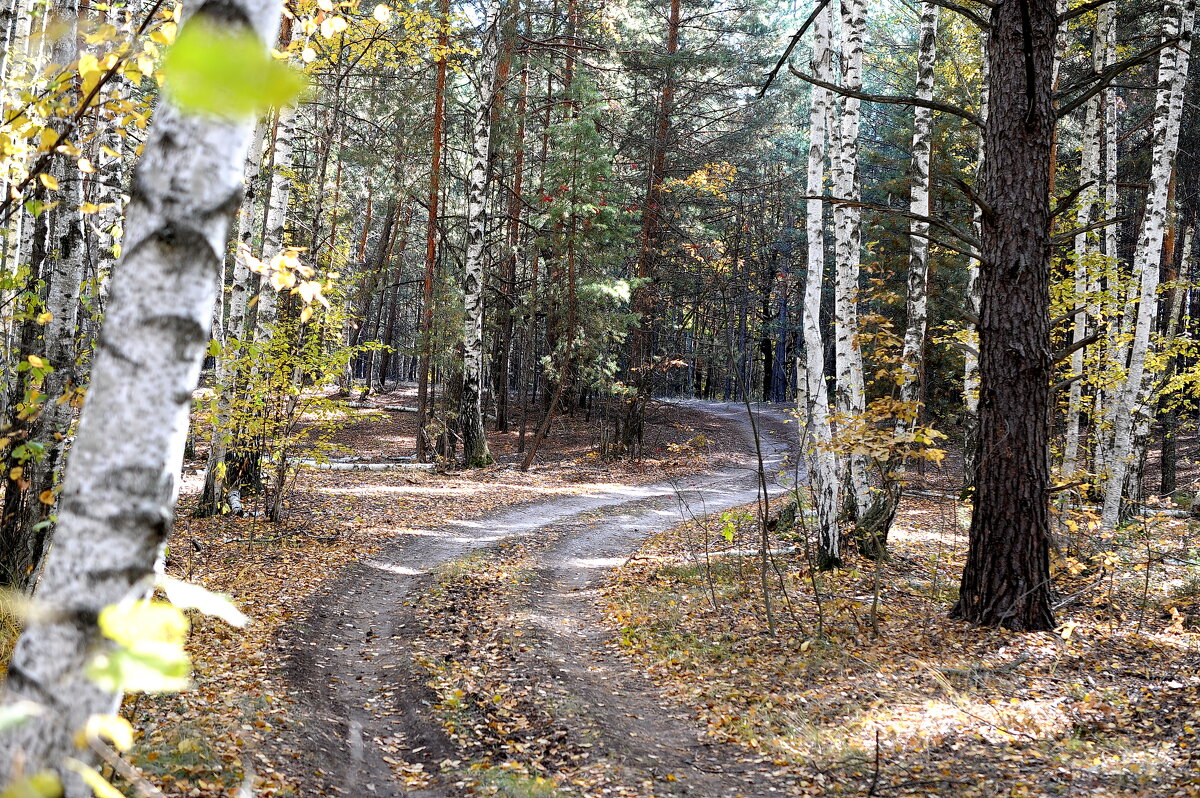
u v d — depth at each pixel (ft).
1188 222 83.15
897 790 18.42
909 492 69.77
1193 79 74.38
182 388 6.74
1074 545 39.75
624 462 93.81
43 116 12.59
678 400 156.04
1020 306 29.45
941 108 29.60
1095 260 45.55
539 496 69.62
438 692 24.82
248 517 48.52
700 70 95.14
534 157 103.19
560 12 88.94
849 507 46.70
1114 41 56.08
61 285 20.83
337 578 38.34
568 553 48.88
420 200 83.30
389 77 70.95
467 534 52.24
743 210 128.47
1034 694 24.08
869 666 27.27
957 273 77.30
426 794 18.58
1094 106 54.90
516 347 147.23
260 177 48.55
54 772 6.15
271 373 44.73
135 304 6.56
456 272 95.40
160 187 6.59
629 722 23.88
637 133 105.09
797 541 46.52
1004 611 29.91
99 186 30.30
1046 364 29.73
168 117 6.63
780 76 108.06
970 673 25.84
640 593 38.73
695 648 30.55
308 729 20.75
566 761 20.66
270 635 28.35
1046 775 18.45
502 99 88.12
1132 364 46.39
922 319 44.70
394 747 21.48
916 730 21.98
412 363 206.80
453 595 36.94
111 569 6.41
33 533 19.77
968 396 57.06
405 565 42.93
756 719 23.61
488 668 27.50
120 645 6.47
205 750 17.44
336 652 28.71
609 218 86.69
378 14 15.02
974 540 30.86
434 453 83.76
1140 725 21.20
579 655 30.50
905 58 88.74
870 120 112.47
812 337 41.68
